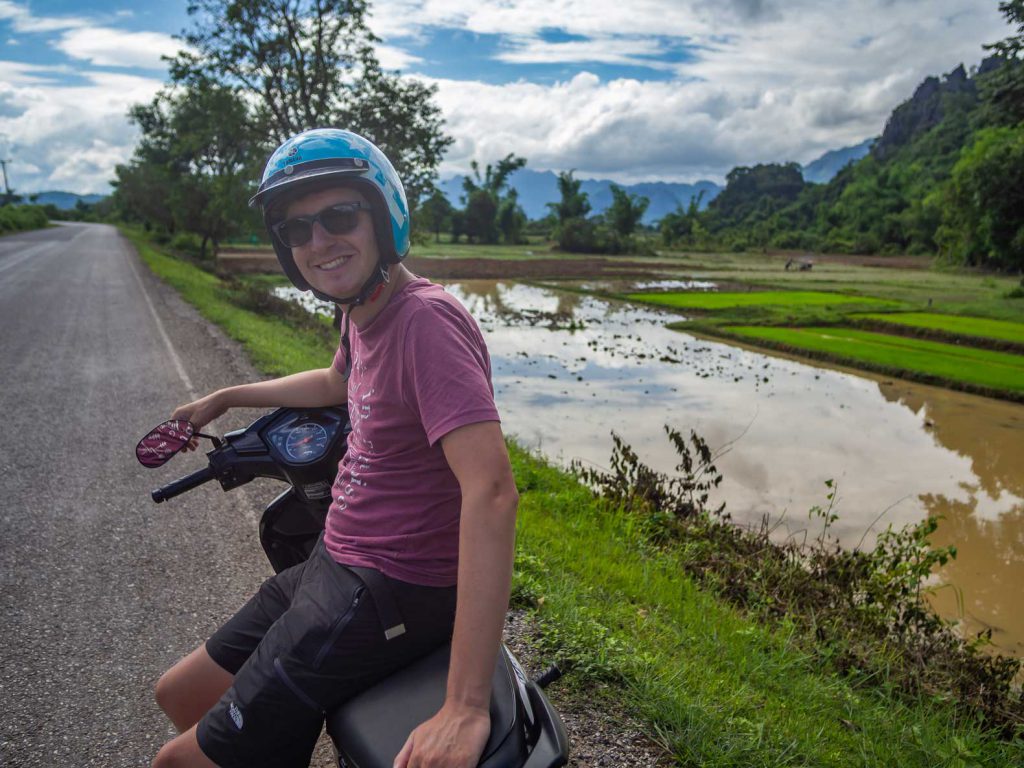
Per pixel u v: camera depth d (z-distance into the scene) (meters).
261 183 1.52
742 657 3.95
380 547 1.47
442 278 49.88
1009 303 36.41
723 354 21.16
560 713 2.88
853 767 3.00
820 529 8.22
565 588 4.07
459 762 1.17
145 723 2.91
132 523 4.96
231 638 1.67
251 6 20.73
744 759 2.74
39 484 5.68
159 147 52.56
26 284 21.64
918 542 5.68
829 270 68.31
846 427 13.13
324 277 1.46
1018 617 6.52
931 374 18.47
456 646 1.25
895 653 4.62
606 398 14.24
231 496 5.46
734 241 119.38
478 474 1.30
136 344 11.98
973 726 3.97
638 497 7.14
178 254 47.16
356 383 1.56
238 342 12.48
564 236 96.81
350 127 22.12
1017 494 9.99
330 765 2.64
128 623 3.68
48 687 3.13
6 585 4.06
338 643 1.42
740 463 10.55
